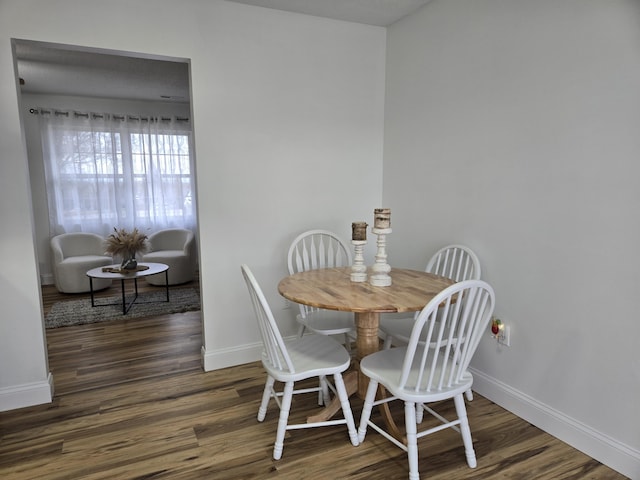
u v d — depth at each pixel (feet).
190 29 8.40
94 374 9.09
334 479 5.77
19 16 7.12
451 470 5.94
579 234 6.19
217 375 9.05
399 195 10.37
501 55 7.31
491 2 7.45
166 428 7.00
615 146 5.64
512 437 6.73
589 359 6.16
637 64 5.33
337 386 6.36
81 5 7.53
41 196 17.44
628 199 5.53
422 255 9.69
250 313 9.68
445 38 8.59
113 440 6.66
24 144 7.47
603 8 5.68
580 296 6.23
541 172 6.71
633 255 5.53
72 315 13.25
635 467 5.65
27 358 7.69
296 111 9.69
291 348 6.95
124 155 18.51
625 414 5.75
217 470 5.96
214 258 9.16
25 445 6.53
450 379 5.57
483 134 7.79
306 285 7.10
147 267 14.56
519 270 7.21
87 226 18.12
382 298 6.22
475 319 5.66
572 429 6.44
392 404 7.79
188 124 19.74
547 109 6.55
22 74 13.92
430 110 9.15
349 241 10.78
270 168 9.54
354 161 10.57
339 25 9.95
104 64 12.85
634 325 5.57
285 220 9.87
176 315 13.38
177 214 19.93
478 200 8.00
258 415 7.24
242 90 9.03
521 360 7.27
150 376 9.00
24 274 7.52
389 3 9.00
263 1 8.77
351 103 10.35
